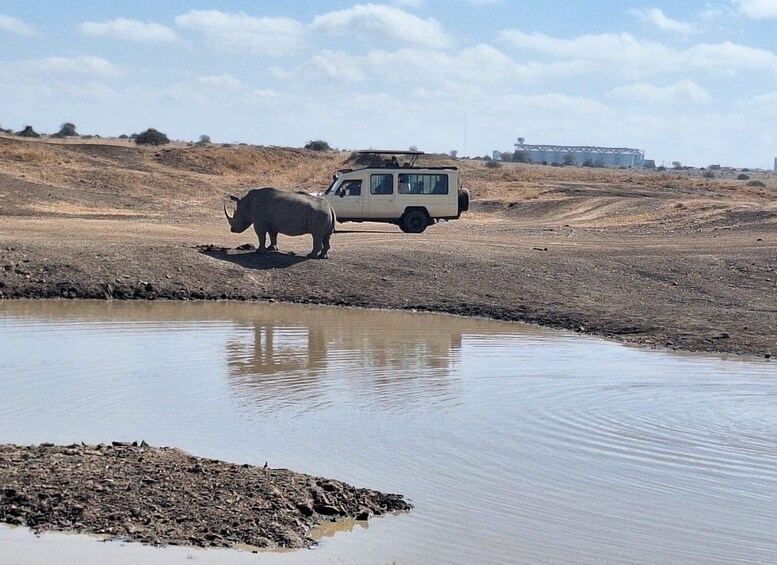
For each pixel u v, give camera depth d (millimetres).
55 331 21859
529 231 42875
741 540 10922
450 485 12367
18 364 18406
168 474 11586
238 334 22172
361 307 27062
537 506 11719
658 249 35719
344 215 38469
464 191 39531
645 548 10656
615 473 12953
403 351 20703
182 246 30516
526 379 18156
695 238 40625
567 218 54250
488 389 17312
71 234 32656
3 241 29391
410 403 16234
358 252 31078
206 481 11453
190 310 25500
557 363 19750
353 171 38656
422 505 11656
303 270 29016
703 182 83688
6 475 11242
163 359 19188
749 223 46031
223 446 13680
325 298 27547
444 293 27953
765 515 11648
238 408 15664
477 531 10930
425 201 39000
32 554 9688
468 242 35031
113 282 27312
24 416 14977
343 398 16453
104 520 10367
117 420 14836
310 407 15852
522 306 26547
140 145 94000
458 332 23391
